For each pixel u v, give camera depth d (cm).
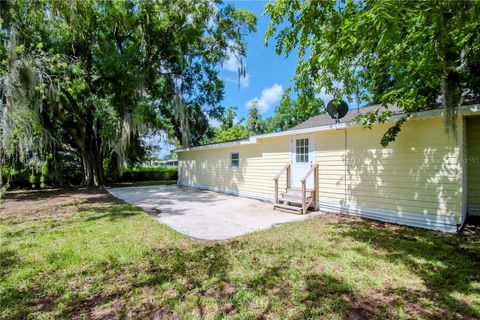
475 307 242
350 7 296
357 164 611
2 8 831
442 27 264
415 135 514
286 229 508
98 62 1168
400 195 537
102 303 262
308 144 729
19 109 644
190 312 245
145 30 1310
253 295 270
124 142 1302
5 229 531
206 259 365
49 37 1078
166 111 1684
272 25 367
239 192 1026
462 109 436
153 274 322
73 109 1288
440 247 393
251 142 906
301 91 441
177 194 1101
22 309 252
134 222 581
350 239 438
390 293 268
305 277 305
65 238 463
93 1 1091
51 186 1496
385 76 512
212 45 1511
